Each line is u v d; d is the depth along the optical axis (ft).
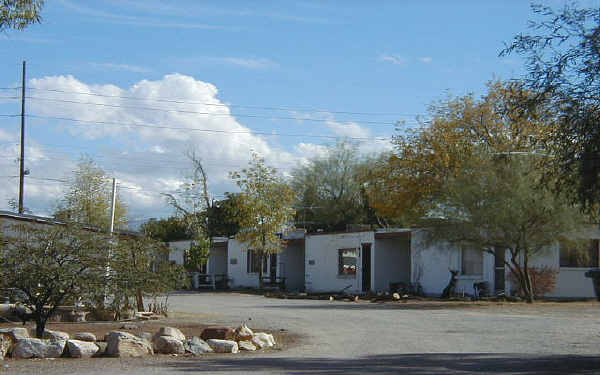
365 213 178.91
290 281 141.69
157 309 69.26
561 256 94.22
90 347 38.22
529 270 92.94
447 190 88.38
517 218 79.15
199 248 138.10
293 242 140.36
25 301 44.29
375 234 114.93
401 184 123.34
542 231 80.38
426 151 122.52
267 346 44.32
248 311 76.07
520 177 78.07
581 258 91.76
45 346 37.68
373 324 59.77
